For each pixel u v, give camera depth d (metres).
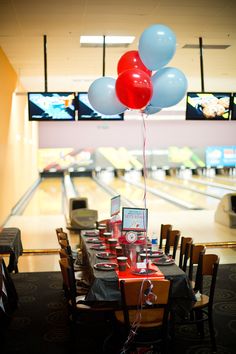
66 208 12.91
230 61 9.97
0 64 8.45
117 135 22.77
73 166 22.58
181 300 3.93
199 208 12.57
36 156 20.80
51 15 6.44
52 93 7.32
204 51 8.93
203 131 22.95
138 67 4.91
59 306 5.01
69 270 3.87
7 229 7.03
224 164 23.08
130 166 23.03
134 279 3.80
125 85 4.37
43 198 15.32
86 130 22.50
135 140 22.92
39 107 7.33
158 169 23.62
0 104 8.62
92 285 3.82
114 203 5.47
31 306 5.02
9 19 6.60
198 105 7.39
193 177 22.69
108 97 5.06
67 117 7.37
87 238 5.58
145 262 4.17
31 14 6.39
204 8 6.27
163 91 4.61
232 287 5.57
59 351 3.87
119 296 3.82
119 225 5.18
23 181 13.88
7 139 9.84
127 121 22.70
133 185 19.36
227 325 4.36
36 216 11.30
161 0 5.91
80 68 10.46
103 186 19.11
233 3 6.08
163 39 4.43
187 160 23.05
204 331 4.24
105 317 4.29
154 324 3.46
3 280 4.26
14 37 7.62
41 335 4.22
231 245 7.97
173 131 22.89
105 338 4.07
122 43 8.10
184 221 10.41
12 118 10.66
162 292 3.34
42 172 23.45
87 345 4.00
